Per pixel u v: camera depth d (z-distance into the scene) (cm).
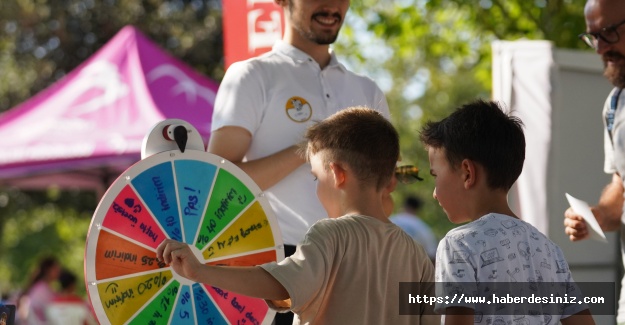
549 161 658
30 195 1942
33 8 1886
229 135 444
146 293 360
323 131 378
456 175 364
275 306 360
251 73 455
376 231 363
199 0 1883
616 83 472
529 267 351
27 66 1894
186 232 371
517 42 674
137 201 362
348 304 351
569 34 1067
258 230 389
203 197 377
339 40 1366
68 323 1256
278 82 461
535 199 661
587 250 668
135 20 1856
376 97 495
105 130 892
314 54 477
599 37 469
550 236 655
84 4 1875
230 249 381
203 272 331
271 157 441
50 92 968
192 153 377
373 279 359
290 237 448
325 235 350
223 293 378
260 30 610
